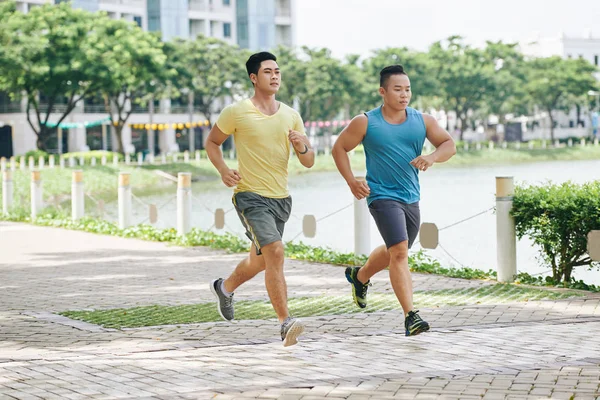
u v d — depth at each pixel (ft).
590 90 317.63
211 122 289.12
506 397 20.57
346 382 22.26
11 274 47.47
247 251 55.42
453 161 284.00
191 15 304.50
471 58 300.61
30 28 201.16
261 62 26.76
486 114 324.39
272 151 26.84
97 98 266.16
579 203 38.29
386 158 27.89
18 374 23.98
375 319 31.78
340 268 47.01
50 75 201.46
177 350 26.91
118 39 212.64
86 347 27.86
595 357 24.67
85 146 266.77
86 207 131.95
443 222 86.69
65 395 21.63
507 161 292.61
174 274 46.21
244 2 317.01
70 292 40.70
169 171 217.97
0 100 263.29
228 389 21.75
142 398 21.16
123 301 37.76
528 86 315.58
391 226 27.58
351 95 279.69
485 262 56.34
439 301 35.45
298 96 275.39
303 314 33.30
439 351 25.98
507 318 31.48
